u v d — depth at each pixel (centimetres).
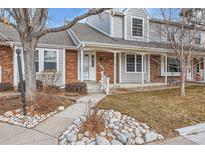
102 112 702
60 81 1476
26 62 834
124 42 1636
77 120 656
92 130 566
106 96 1120
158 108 871
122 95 1172
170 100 1080
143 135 586
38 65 1389
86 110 772
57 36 1623
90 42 1381
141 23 1830
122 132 573
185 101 1069
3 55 1320
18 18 809
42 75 1377
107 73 1712
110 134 561
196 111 870
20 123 643
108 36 1727
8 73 1333
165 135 610
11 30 1523
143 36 1836
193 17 1359
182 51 1235
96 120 593
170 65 2005
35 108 756
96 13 775
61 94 1148
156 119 716
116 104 884
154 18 1869
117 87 1476
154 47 1642
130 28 1780
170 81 1828
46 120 676
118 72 1731
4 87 1214
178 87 1605
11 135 557
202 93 1341
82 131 566
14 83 1314
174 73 2019
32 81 838
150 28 1877
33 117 693
